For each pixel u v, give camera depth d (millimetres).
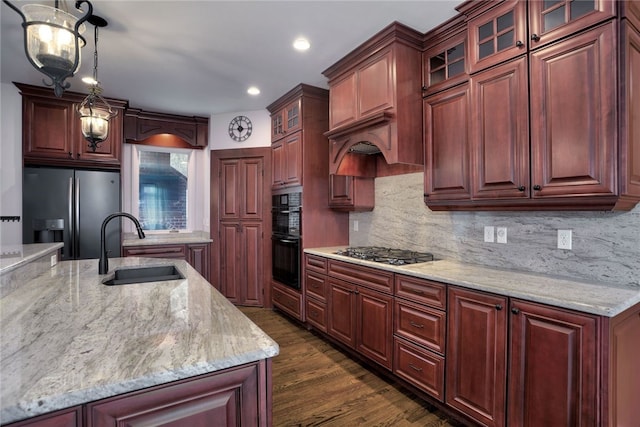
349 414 2051
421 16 2207
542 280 1873
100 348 956
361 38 2502
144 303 1405
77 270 2184
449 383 1952
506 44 1920
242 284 4375
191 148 4758
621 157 1478
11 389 741
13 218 3406
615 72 1478
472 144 2092
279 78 3279
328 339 3240
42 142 3492
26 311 1295
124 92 3635
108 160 3797
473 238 2467
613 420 1384
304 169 3531
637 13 1531
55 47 1473
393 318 2348
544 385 1519
